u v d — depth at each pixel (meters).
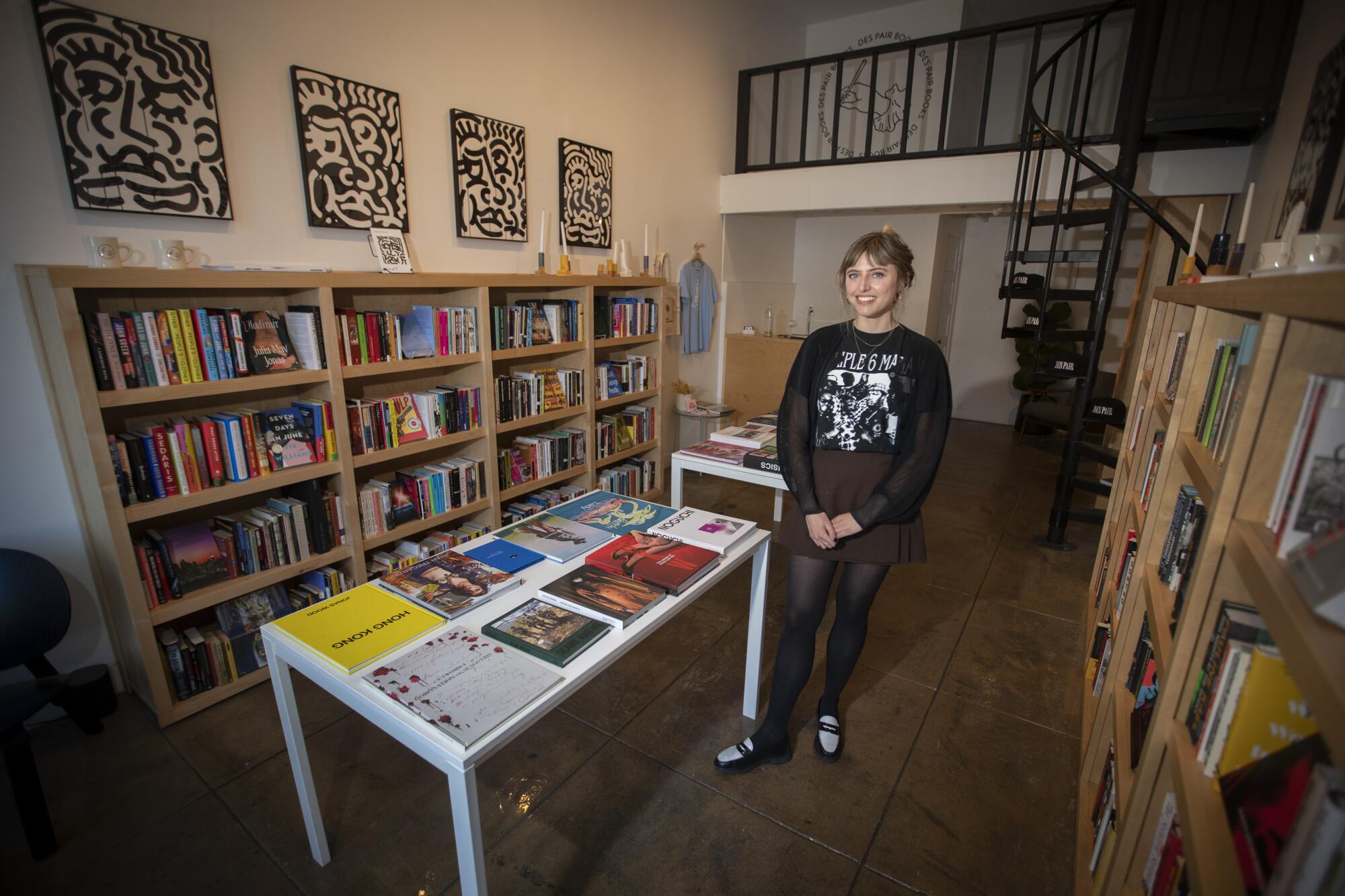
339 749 1.95
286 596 2.35
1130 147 3.19
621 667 2.39
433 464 2.93
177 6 1.99
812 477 1.70
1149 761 0.98
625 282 3.69
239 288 2.10
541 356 3.64
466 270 3.06
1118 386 4.40
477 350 2.86
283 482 2.21
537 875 1.53
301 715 2.10
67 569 2.02
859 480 1.67
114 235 1.96
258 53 2.21
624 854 1.59
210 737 1.98
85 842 1.60
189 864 1.55
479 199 3.03
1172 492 1.45
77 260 1.90
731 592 2.99
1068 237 5.95
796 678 1.81
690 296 4.70
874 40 5.55
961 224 6.50
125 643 2.09
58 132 1.82
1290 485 0.72
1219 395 1.20
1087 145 3.69
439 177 2.87
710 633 2.63
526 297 3.45
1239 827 0.70
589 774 1.86
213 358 2.02
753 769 1.88
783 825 1.69
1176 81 3.12
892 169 4.30
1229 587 0.86
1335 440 0.64
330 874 1.53
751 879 1.53
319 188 2.42
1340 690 0.45
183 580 2.03
